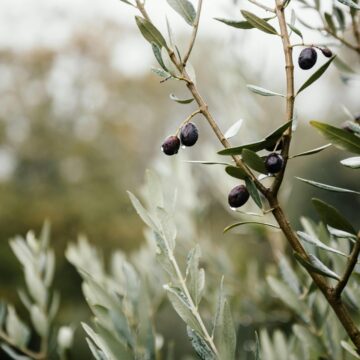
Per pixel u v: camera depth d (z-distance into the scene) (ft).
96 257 4.17
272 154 2.52
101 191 41.52
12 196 39.32
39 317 3.78
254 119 4.49
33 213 38.65
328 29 3.45
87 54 45.60
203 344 2.65
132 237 38.96
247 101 4.46
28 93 44.73
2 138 43.06
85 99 45.65
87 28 46.78
